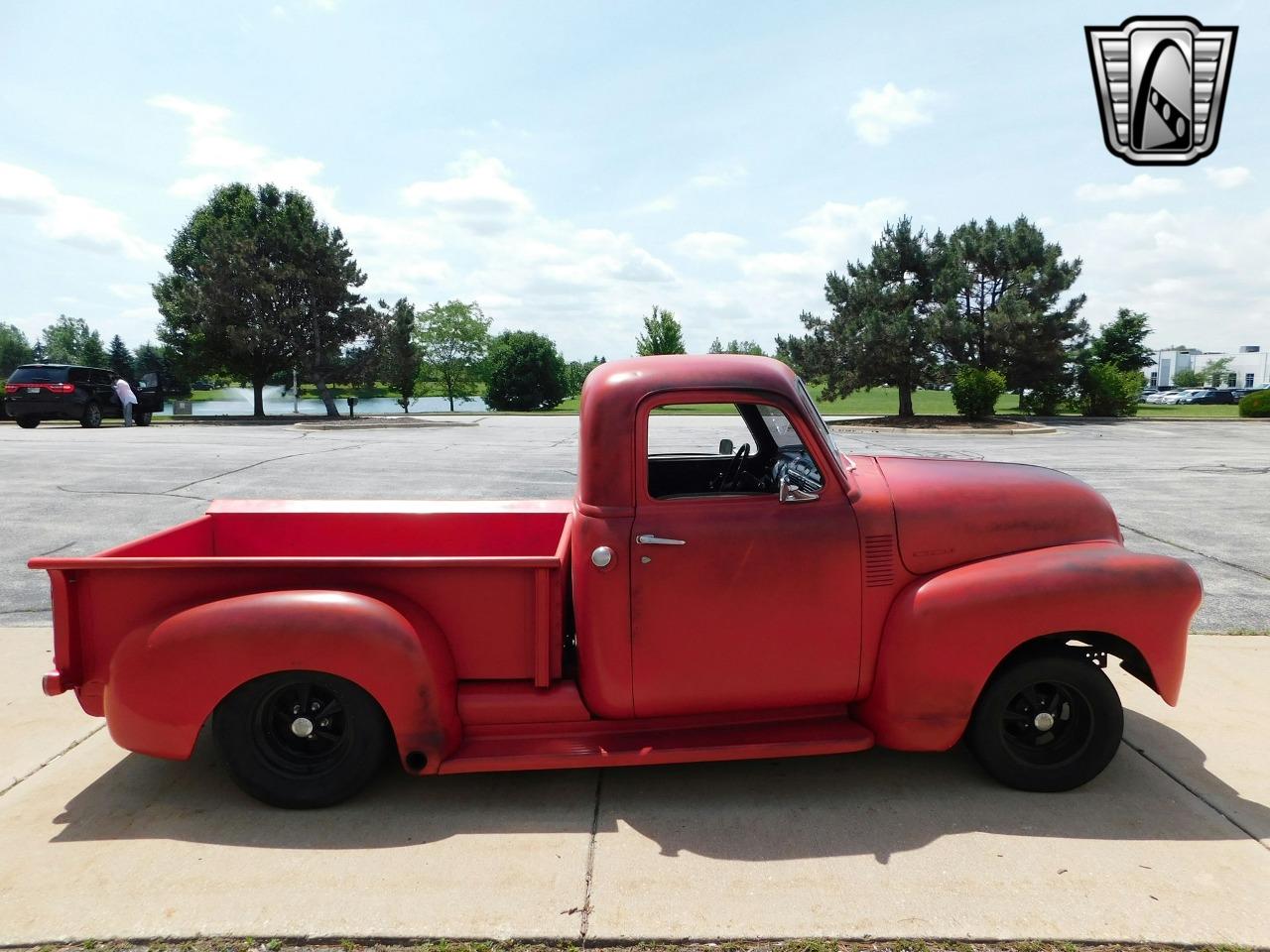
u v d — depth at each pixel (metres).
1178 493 11.47
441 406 68.06
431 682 3.28
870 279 30.67
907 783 3.63
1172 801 3.46
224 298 30.91
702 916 2.72
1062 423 29.42
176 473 12.43
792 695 3.54
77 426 23.00
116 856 3.07
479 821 3.32
